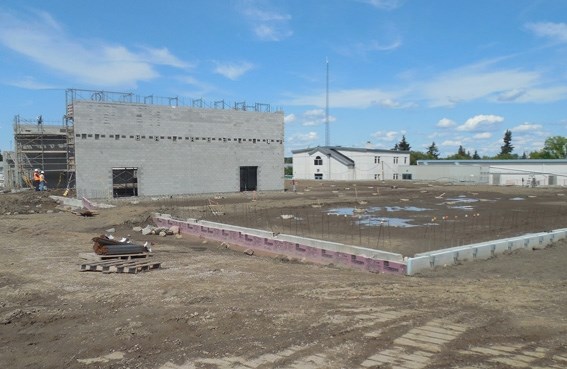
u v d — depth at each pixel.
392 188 52.19
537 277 10.67
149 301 9.05
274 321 7.55
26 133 46.72
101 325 7.77
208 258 13.98
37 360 6.40
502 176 68.50
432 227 20.30
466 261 12.51
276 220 23.25
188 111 40.19
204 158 41.28
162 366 6.05
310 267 12.62
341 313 7.85
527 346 6.20
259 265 12.83
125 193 39.59
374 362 5.81
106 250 13.04
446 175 74.31
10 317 8.20
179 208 28.02
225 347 6.56
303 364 5.86
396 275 11.27
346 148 85.19
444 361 5.76
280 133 46.78
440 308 8.02
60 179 50.06
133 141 37.16
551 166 68.25
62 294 9.71
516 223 21.50
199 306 8.57
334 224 21.58
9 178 55.44
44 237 18.34
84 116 34.81
